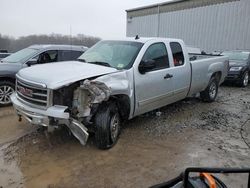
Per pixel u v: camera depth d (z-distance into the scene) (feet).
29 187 11.66
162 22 82.17
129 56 17.54
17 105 15.12
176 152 15.35
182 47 21.80
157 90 18.67
